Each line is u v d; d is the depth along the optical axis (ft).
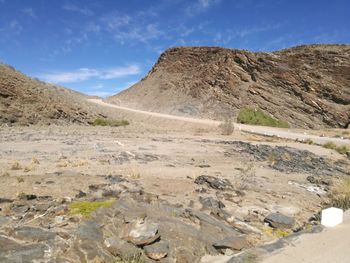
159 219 20.75
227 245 19.70
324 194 36.35
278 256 19.08
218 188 33.17
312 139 107.55
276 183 39.47
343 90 225.35
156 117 170.60
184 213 23.30
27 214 21.18
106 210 20.47
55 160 43.04
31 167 36.68
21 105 102.17
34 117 99.60
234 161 52.60
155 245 18.04
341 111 215.72
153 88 280.72
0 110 93.50
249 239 21.27
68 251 16.78
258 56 255.91
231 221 24.20
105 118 128.26
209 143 74.59
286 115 219.82
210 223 22.26
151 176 36.29
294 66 244.83
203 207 25.93
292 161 58.44
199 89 252.21
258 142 87.71
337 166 60.18
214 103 235.40
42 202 24.17
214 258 18.76
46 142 60.39
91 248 17.13
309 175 47.01
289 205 30.58
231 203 29.17
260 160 56.34
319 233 22.93
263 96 230.89
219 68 257.14
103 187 28.81
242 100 231.30
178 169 41.73
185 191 30.83
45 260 15.92
